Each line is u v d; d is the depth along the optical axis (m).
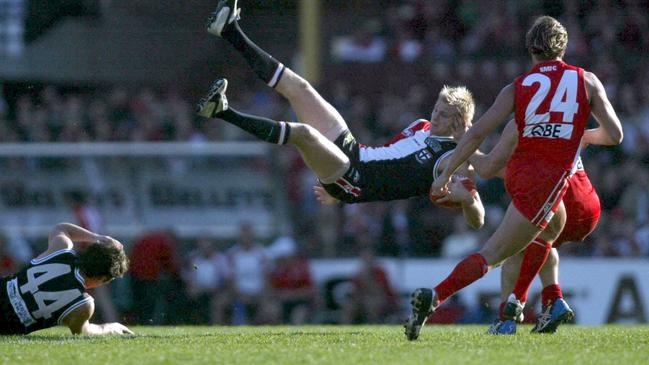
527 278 23.33
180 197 52.75
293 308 46.72
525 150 21.52
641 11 69.31
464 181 23.81
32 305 23.12
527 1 69.19
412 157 23.92
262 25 73.50
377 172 23.84
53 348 19.97
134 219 52.22
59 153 52.75
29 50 72.19
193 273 46.59
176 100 65.94
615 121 21.98
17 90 72.25
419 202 52.81
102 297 43.56
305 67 67.12
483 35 66.94
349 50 67.56
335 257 49.03
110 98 65.88
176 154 53.16
